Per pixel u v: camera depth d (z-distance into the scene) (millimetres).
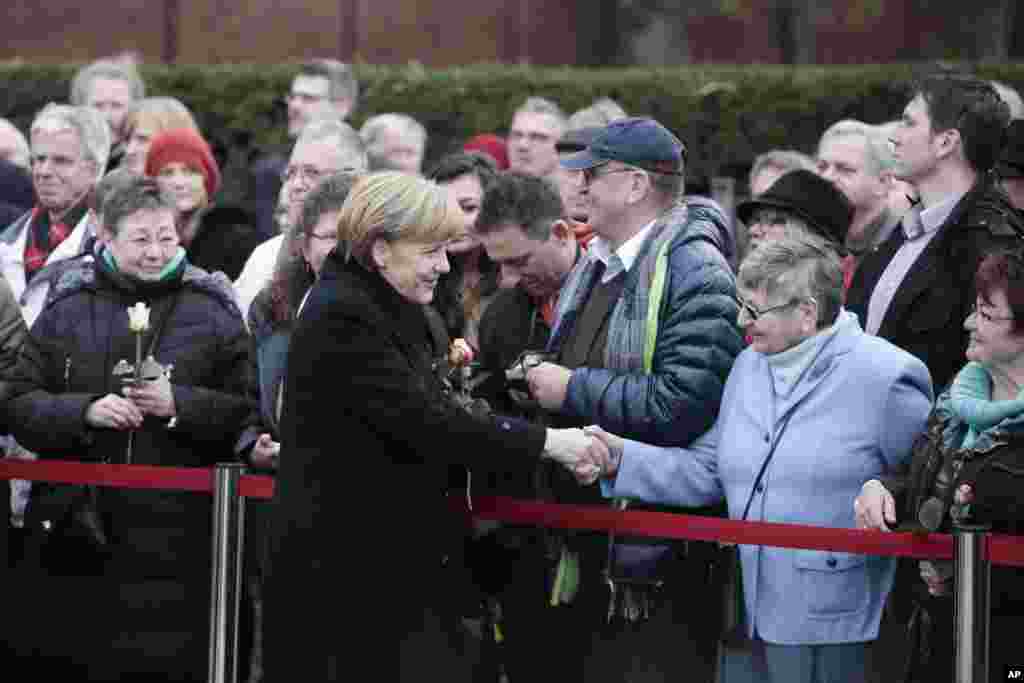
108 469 9281
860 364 8227
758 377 8445
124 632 9688
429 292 7848
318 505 7711
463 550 8219
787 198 9914
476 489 8805
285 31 21641
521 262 9320
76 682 9781
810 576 8188
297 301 9508
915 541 7867
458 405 7875
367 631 7730
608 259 8938
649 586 8570
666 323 8609
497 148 14477
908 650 8062
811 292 8203
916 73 17609
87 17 21719
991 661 7754
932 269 9094
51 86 19688
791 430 8258
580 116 13352
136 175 10383
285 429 7867
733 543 8281
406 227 7668
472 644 8328
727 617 8422
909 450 8195
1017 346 7789
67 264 11008
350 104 15883
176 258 9977
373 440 7730
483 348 9758
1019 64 17641
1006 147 9109
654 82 18297
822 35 22750
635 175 8789
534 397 8844
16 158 14375
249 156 19141
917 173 9367
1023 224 9023
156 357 9828
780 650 8242
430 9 21609
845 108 17750
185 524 9680
